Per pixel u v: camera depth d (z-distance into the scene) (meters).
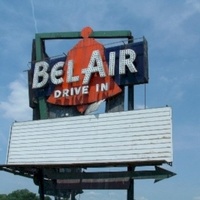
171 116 21.94
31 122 26.20
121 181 22.56
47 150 25.03
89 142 23.78
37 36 28.03
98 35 26.19
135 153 22.23
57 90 26.59
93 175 23.42
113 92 24.53
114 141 23.05
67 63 26.56
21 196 94.19
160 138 21.83
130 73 24.28
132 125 22.83
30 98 27.47
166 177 21.52
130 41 25.02
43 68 27.11
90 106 25.25
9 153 26.22
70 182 24.03
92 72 25.34
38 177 25.41
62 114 26.33
